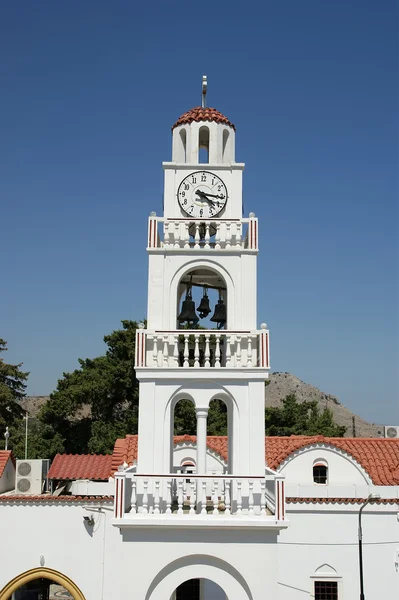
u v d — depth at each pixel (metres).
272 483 19.27
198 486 17.98
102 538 24.19
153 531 17.36
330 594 24.38
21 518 24.34
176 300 19.42
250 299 19.36
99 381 54.66
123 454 27.69
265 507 18.45
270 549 17.33
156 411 18.52
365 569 24.44
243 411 18.55
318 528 24.72
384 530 24.67
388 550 24.53
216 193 20.06
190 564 17.44
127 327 57.12
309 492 25.42
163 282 19.42
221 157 20.92
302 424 64.06
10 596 24.06
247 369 18.52
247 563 17.25
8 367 61.31
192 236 21.16
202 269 20.38
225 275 19.55
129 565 17.22
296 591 24.27
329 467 27.03
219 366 18.62
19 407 60.88
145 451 18.33
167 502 17.72
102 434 52.81
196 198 20.05
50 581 27.22
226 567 17.41
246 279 19.45
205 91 21.98
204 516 17.45
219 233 19.70
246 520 17.22
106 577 23.91
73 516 24.38
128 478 18.70
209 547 17.31
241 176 20.30
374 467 27.61
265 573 17.20
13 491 28.16
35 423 73.88
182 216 20.09
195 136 20.80
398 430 33.25
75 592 23.84
